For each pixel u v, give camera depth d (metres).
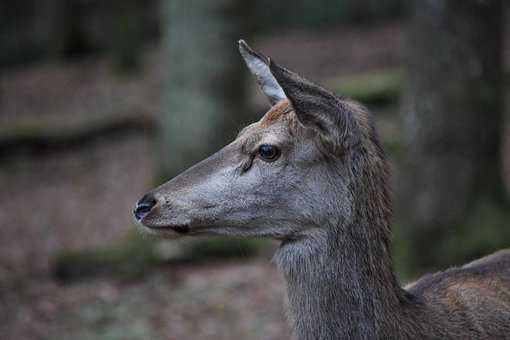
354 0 40.97
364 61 31.20
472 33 11.62
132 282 12.87
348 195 5.67
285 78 5.34
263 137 5.79
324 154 5.67
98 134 23.16
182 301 12.05
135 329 11.01
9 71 38.69
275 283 12.62
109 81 32.28
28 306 11.82
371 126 5.89
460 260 11.70
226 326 11.15
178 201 5.80
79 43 39.44
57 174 20.88
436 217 11.91
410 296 5.93
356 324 5.65
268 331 10.93
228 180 5.80
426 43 11.77
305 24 41.66
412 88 11.98
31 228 16.70
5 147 22.14
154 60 35.75
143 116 23.81
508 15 30.12
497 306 6.08
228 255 13.68
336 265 5.69
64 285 12.83
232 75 14.83
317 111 5.50
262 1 41.81
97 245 15.26
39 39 42.31
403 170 12.20
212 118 14.77
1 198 19.12
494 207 11.96
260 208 5.79
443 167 11.85
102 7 42.81
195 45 14.70
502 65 12.13
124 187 19.31
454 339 5.83
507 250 6.81
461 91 11.70
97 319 11.36
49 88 32.06
